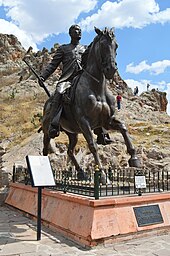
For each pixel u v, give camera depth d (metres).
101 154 14.83
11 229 6.29
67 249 4.91
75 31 8.05
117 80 42.66
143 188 6.24
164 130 21.36
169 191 6.70
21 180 9.56
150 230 5.57
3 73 56.00
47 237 5.64
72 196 5.82
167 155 15.95
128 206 5.52
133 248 4.94
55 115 7.36
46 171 5.62
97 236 4.90
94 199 5.31
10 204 8.95
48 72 8.20
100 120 6.82
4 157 15.64
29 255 4.62
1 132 21.38
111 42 6.25
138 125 23.45
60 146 15.32
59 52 8.15
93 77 6.69
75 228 5.34
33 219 7.27
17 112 26.75
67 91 7.21
